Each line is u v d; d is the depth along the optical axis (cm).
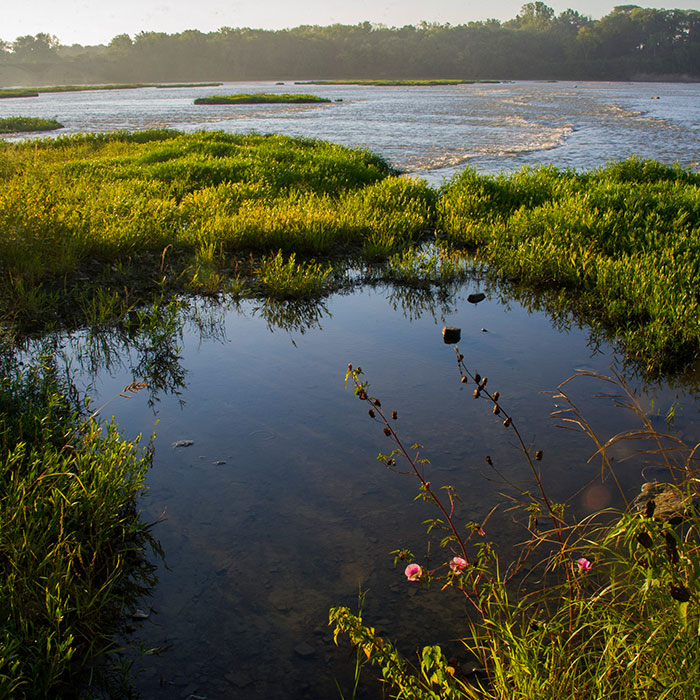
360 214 1020
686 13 18562
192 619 264
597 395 465
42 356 505
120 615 267
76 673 238
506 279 796
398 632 253
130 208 948
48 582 257
